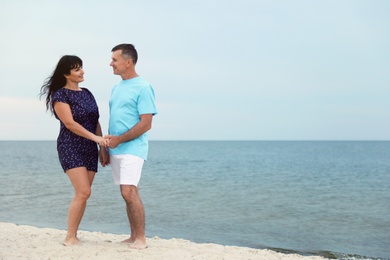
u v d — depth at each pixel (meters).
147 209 13.38
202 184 22.22
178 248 5.75
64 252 5.04
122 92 5.24
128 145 5.19
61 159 5.25
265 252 6.42
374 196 18.16
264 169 36.19
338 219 12.35
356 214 13.29
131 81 5.25
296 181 25.03
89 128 5.30
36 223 10.46
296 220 12.07
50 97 5.30
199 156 69.88
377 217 12.76
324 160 56.94
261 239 9.53
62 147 5.23
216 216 12.38
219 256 5.42
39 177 24.02
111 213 12.05
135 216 5.31
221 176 28.02
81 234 7.07
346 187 21.97
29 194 16.31
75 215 5.34
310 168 38.28
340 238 9.84
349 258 8.05
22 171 28.80
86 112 5.22
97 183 20.73
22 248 5.24
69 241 5.38
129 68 5.24
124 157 5.18
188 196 17.00
